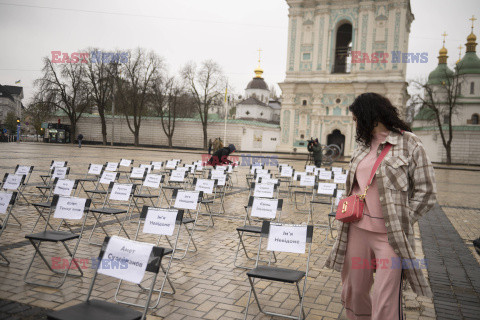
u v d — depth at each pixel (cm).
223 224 823
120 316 267
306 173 1198
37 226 706
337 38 4850
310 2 4534
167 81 4900
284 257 600
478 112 5262
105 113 5606
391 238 256
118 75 4834
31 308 378
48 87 4725
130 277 295
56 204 520
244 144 4950
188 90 4988
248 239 705
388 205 259
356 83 4309
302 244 400
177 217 473
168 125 4988
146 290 441
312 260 591
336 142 4606
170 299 422
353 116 286
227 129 4938
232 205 1058
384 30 4297
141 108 4938
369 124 274
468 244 723
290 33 4638
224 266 545
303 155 4466
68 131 5031
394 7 4228
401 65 4259
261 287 468
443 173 2873
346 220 274
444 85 4519
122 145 5381
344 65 4641
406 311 414
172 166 1357
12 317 356
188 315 384
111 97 4972
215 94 4928
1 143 4666
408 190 267
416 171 259
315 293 456
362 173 278
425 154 259
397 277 257
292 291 459
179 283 471
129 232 709
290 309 408
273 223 421
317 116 4509
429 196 255
